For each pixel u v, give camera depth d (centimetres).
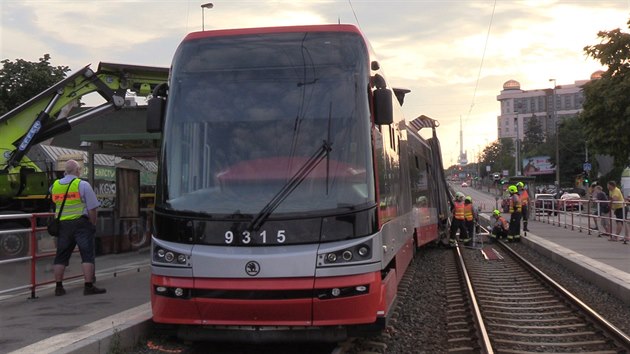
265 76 642
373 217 596
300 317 577
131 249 1452
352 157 607
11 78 3044
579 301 927
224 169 612
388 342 730
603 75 2983
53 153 2430
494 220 2377
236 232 584
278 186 595
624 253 1490
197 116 634
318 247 575
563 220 2708
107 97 1511
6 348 570
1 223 1323
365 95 630
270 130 620
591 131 3067
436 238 1855
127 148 1568
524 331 805
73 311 745
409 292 1098
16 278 818
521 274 1344
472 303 928
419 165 1443
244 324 583
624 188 4047
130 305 786
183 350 659
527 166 8638
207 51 663
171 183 618
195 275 584
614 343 714
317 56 645
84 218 859
